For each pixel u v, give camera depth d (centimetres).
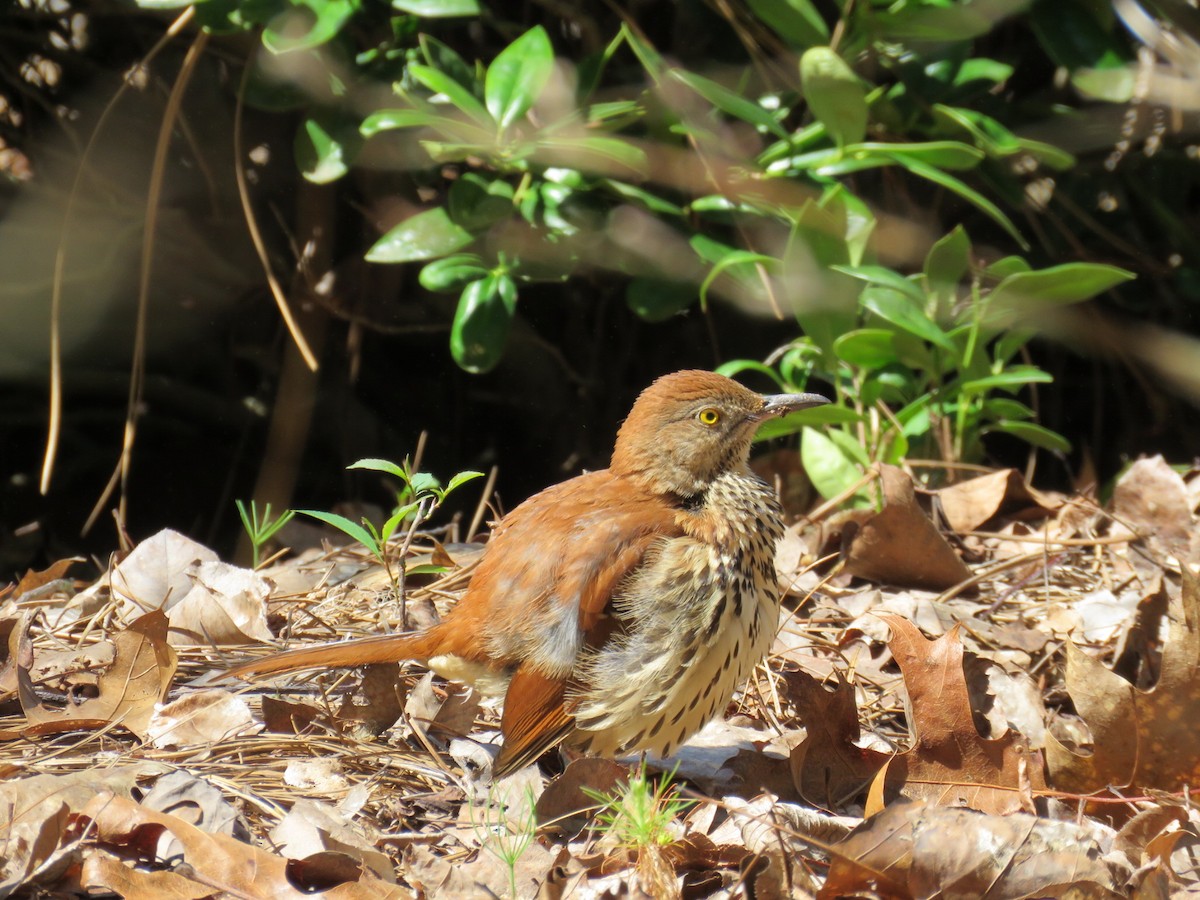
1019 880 541
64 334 1331
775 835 569
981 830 550
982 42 1277
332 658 679
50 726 679
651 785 674
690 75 991
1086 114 1220
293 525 1194
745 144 1143
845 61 1075
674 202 1154
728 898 548
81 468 1413
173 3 1020
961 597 912
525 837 569
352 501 1392
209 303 1352
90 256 1298
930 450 1134
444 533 1162
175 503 1428
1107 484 1289
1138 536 955
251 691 748
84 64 1263
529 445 1431
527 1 1212
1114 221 1309
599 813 600
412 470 903
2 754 657
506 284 1092
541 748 652
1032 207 1278
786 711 761
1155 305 1305
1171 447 1338
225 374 1409
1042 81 1297
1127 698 657
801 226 1015
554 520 691
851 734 679
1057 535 995
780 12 1046
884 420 1140
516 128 1042
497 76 987
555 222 1067
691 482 704
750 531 688
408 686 750
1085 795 647
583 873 549
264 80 1085
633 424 727
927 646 670
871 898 550
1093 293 1037
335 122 1084
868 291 1035
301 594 883
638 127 1128
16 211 1285
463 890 544
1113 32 1149
